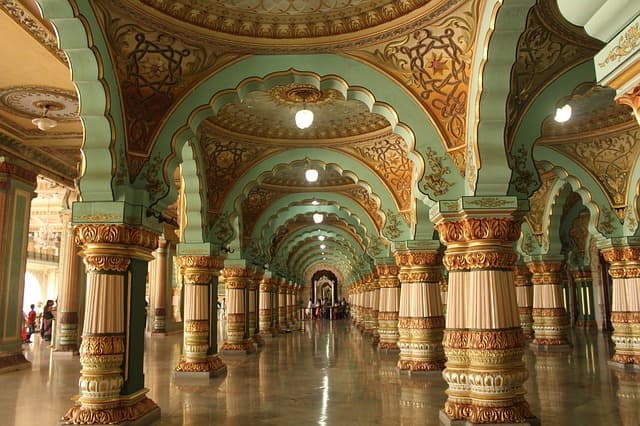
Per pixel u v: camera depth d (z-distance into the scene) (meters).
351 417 5.68
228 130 9.05
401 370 8.76
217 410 6.10
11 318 9.48
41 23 5.91
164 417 5.78
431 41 5.55
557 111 6.15
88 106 5.14
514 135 5.48
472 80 5.36
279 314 22.52
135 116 5.69
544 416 5.55
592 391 7.00
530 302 14.76
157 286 18.03
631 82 2.27
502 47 4.79
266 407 6.24
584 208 15.76
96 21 4.91
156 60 5.65
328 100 8.20
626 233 9.20
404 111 5.84
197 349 8.76
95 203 5.34
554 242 12.52
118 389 5.29
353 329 22.88
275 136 9.52
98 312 5.28
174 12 5.38
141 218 5.53
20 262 9.73
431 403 6.39
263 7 5.57
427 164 5.76
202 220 9.05
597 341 13.84
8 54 6.65
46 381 8.20
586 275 17.48
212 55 5.89
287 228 18.44
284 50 5.90
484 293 5.21
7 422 5.51
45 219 20.70
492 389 5.05
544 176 11.96
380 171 9.67
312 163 9.86
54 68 7.05
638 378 8.04
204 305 8.97
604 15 2.25
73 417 5.12
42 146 10.08
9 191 9.43
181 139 6.00
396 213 9.51
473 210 5.29
